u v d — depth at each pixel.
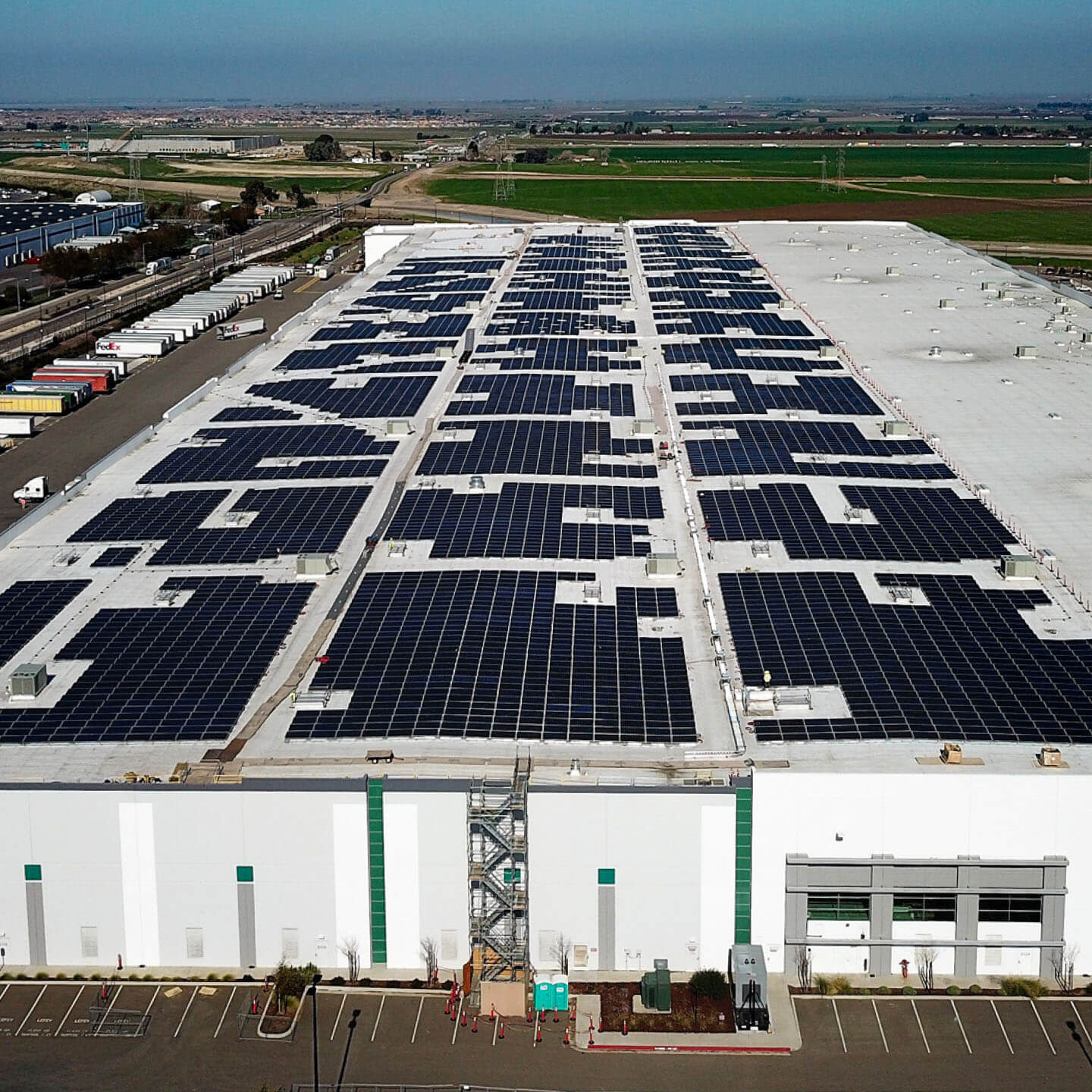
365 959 79.75
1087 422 147.00
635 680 90.56
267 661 93.88
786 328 196.88
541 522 118.62
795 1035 74.12
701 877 78.06
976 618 99.00
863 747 81.69
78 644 96.94
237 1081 70.88
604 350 186.00
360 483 130.75
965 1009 76.25
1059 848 77.56
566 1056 72.75
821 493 125.56
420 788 77.19
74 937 79.94
